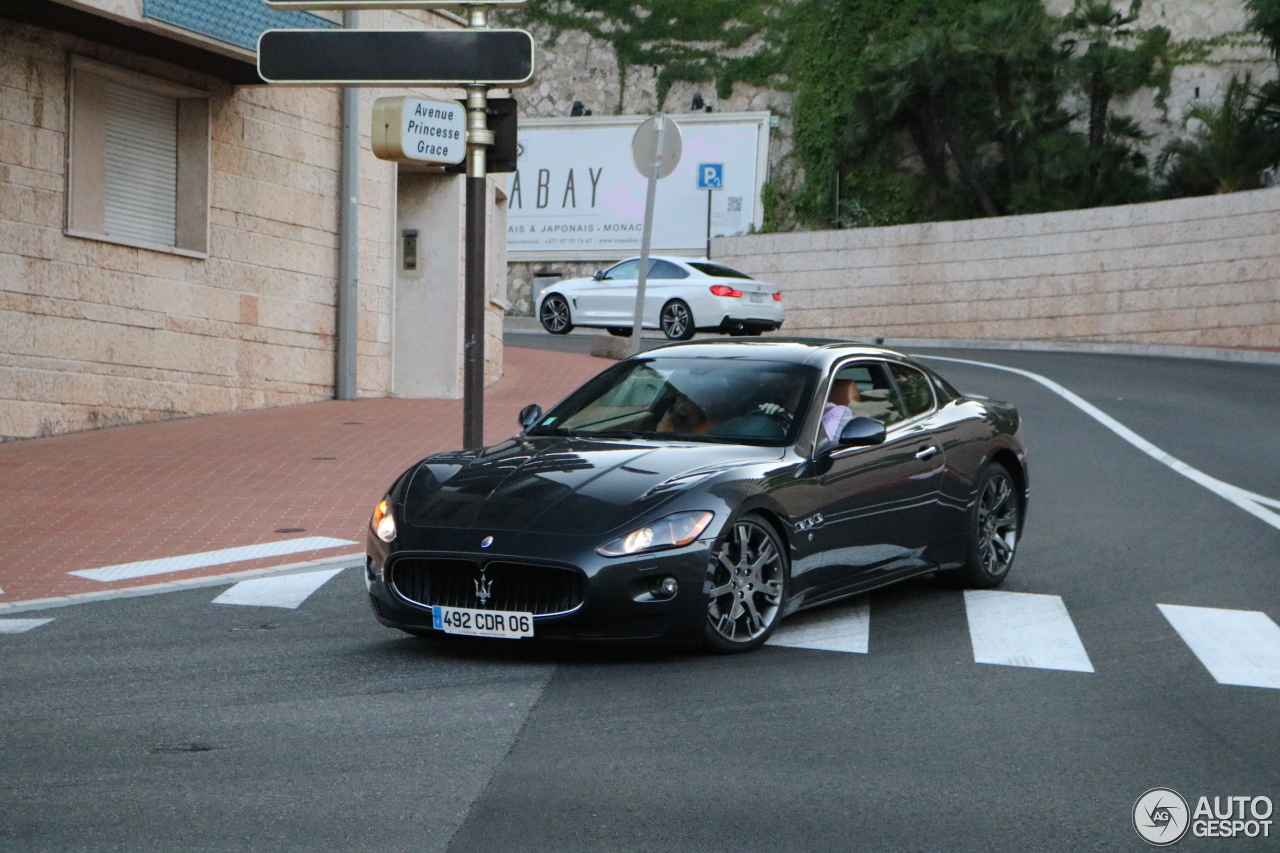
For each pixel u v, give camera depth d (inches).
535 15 1876.2
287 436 645.3
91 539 423.8
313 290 782.5
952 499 366.9
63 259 635.5
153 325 682.8
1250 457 666.8
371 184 816.9
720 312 1194.0
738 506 295.9
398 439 642.8
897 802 211.6
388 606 296.8
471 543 284.8
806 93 1764.3
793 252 1686.8
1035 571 411.5
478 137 437.4
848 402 345.1
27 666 288.8
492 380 916.6
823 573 323.0
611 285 1274.6
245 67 687.7
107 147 664.4
